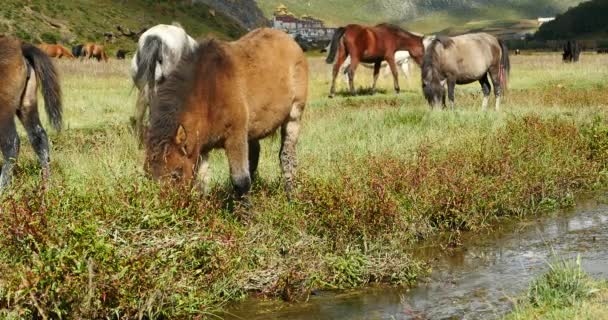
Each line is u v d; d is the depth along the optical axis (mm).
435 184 8492
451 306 5707
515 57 44875
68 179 7781
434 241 7781
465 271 6699
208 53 6895
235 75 7105
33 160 10109
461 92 20859
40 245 5316
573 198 9609
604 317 4734
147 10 84750
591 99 18766
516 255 7152
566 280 5500
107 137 11953
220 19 97938
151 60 10438
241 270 6172
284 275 6117
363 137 12320
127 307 5180
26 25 65375
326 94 21109
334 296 6141
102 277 5094
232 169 7246
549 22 152500
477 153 10000
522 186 9133
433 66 16078
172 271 5422
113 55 62375
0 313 4855
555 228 8227
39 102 16797
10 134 8797
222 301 5914
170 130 6477
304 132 12758
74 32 68125
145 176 6465
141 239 5695
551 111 14992
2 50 8742
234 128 7133
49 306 4984
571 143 11266
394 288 6316
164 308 5391
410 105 18281
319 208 7273
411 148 10664
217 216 6660
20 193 6398
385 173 8406
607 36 137375
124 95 18516
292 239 6871
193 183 6773
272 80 7605
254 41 7609
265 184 8469
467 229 8266
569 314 4855
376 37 20891
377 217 7387
